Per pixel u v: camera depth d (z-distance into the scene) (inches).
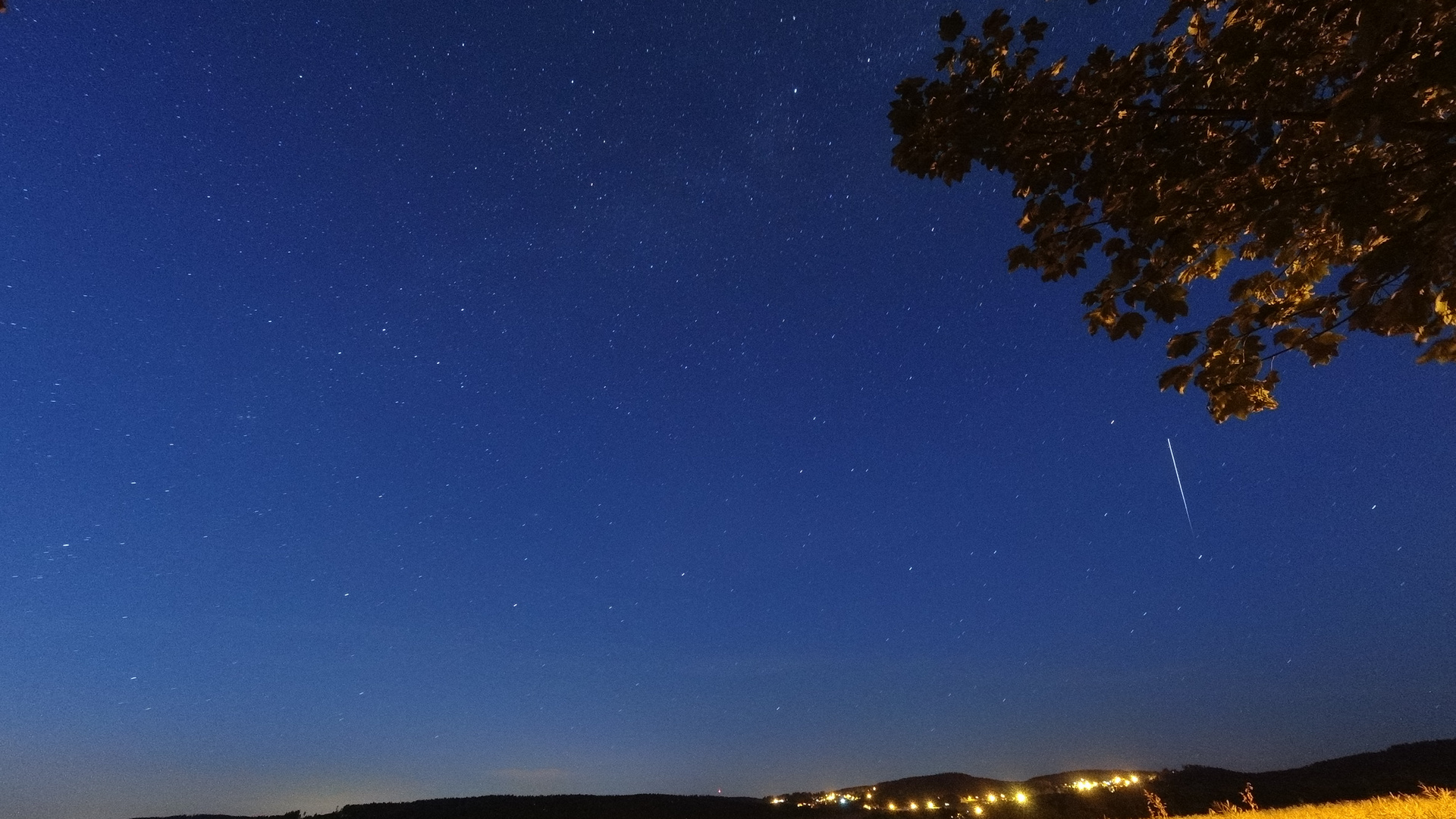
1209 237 194.7
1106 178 196.2
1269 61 162.7
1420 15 131.5
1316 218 182.4
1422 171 152.9
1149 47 197.6
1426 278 143.3
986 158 210.4
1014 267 220.4
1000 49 202.4
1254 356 196.2
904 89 208.8
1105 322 217.8
